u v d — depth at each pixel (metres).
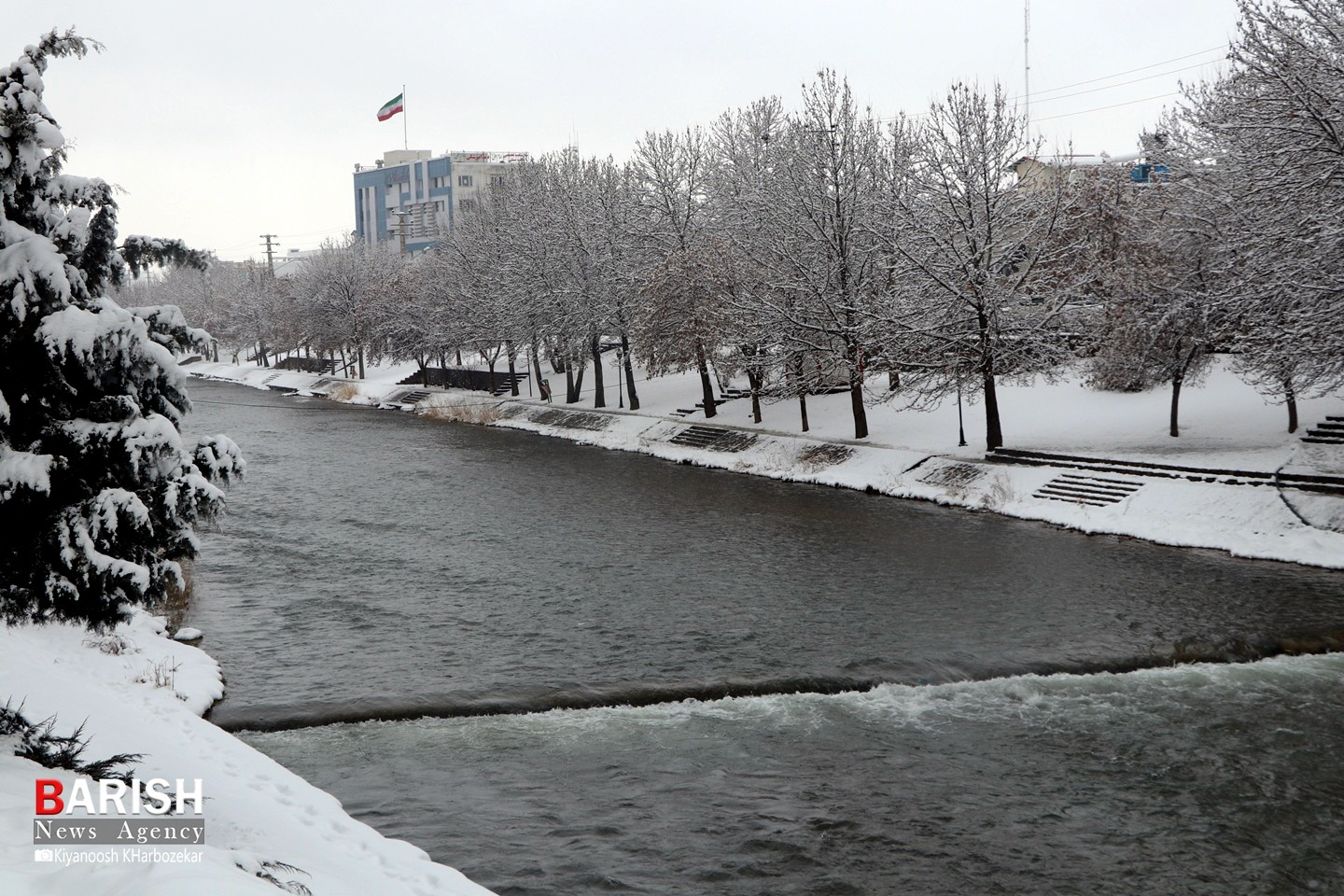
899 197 47.19
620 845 14.73
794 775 17.03
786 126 61.09
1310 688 20.55
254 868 9.40
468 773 17.08
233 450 14.78
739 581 28.91
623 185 70.12
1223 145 38.50
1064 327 42.16
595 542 34.12
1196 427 41.56
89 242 14.09
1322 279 29.09
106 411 13.38
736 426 55.50
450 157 184.25
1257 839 14.86
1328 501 30.36
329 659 22.56
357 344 105.69
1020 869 14.13
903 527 35.31
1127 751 17.81
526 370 89.75
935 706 20.02
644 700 20.41
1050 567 29.41
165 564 14.13
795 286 48.94
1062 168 45.66
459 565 31.16
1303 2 29.75
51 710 14.17
